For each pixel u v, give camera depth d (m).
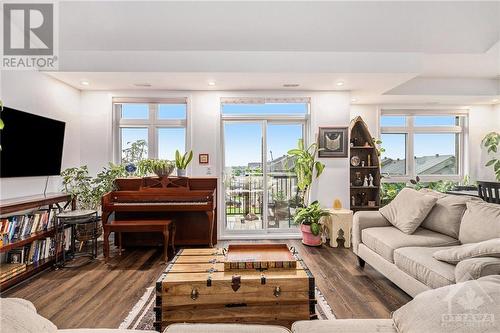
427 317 1.01
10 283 2.68
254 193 4.79
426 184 5.64
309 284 1.82
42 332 0.92
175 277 1.85
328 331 1.14
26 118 3.21
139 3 3.05
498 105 5.49
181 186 3.96
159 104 4.62
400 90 4.84
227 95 4.49
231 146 4.76
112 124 4.47
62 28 3.28
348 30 3.38
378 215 3.22
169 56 3.65
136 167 4.35
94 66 3.59
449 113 5.57
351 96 4.88
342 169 4.54
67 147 4.14
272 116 4.70
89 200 4.02
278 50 3.67
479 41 3.60
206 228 4.12
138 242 4.06
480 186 3.95
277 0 3.04
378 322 1.21
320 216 4.14
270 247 2.38
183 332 1.12
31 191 3.44
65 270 3.17
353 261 3.47
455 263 1.97
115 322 2.12
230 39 3.49
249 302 1.81
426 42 3.57
